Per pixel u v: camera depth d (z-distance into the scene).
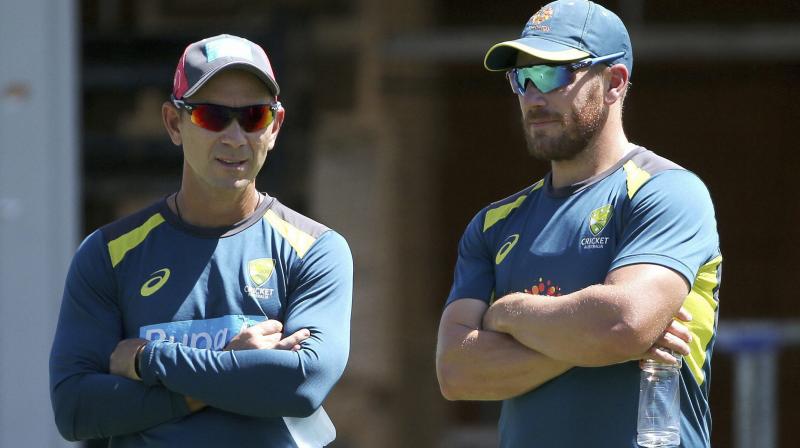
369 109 30.88
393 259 31.12
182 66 12.82
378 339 30.78
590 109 12.80
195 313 12.63
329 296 12.83
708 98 34.19
